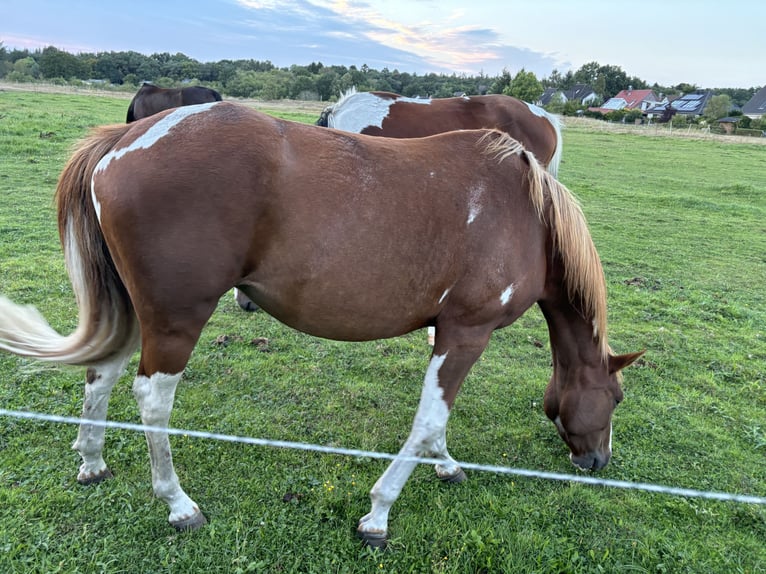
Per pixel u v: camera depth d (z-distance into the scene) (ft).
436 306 6.96
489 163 7.08
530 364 13.29
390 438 9.80
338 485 8.30
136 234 5.88
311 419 10.13
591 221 29.17
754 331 15.79
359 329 6.88
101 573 6.39
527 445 9.97
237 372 11.50
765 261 23.31
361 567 6.86
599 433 8.56
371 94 15.10
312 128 6.64
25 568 6.32
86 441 7.51
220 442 9.08
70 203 6.55
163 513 7.36
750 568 7.35
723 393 12.35
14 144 32.86
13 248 17.25
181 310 6.15
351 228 6.20
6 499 7.29
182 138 6.04
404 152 6.79
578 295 7.81
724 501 8.68
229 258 6.09
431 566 6.93
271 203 6.02
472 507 8.11
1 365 10.66
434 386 7.14
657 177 45.96
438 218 6.54
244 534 7.14
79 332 6.84
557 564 7.06
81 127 41.34
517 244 6.98
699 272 21.42
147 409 6.51
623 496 8.68
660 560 7.36
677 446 10.19
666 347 14.55
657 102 228.22
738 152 69.72
